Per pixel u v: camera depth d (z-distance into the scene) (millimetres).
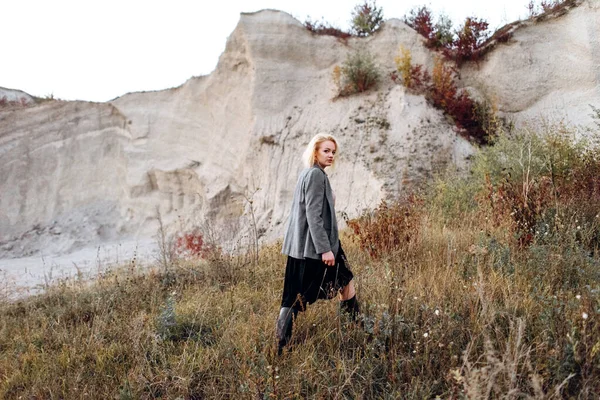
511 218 5125
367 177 11211
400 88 12844
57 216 18703
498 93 12820
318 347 3342
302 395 2873
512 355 2623
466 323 3256
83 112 20141
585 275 3865
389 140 11742
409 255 5148
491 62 13148
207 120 17188
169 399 2951
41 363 3697
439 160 11062
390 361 3002
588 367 2426
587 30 12312
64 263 14055
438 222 6816
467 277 4188
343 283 3477
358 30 16047
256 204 13375
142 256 13211
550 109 12070
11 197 19000
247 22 15820
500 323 3238
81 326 4535
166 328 3873
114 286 6129
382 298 3775
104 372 3396
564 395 2447
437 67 12906
